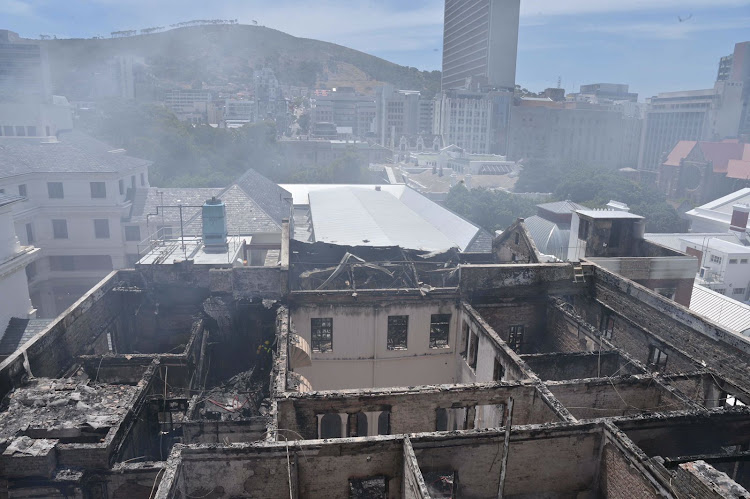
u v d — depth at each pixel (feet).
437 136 648.79
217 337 100.22
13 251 108.27
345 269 107.86
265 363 94.63
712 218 281.74
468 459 59.06
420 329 103.50
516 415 70.79
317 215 192.75
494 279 102.89
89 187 170.30
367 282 109.09
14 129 206.59
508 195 322.55
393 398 68.54
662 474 50.44
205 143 369.71
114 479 58.59
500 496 59.06
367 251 119.24
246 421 69.72
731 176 426.51
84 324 86.94
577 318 94.84
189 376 82.79
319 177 368.68
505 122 645.51
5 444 57.11
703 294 159.22
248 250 134.00
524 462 59.98
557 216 221.66
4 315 103.91
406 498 55.93
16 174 156.46
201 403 80.33
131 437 66.28
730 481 43.70
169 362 81.30
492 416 75.87
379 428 95.45
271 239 162.20
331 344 102.22
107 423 62.69
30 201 165.89
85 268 176.96
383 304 100.42
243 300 100.37
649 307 90.12
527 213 309.01
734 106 552.82
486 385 69.41
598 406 71.72
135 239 178.29
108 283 97.30
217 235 112.27
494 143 651.25
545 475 61.05
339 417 93.91
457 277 107.55
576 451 60.54
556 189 381.81
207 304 99.30
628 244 128.47
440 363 106.01
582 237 131.44
